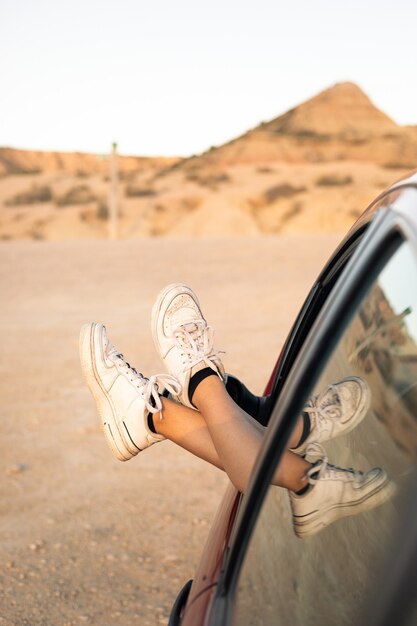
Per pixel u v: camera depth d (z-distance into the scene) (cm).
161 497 575
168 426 212
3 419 775
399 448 137
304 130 17638
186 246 2438
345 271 140
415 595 125
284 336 1146
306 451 162
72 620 412
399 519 133
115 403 217
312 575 151
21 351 1099
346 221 9819
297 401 132
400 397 137
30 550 496
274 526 169
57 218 9312
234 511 192
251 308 1396
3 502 574
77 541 507
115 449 219
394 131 15275
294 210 9969
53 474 627
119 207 9662
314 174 11162
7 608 427
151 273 1880
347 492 151
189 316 218
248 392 218
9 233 9025
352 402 157
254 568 158
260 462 142
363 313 154
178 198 9925
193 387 206
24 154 18838
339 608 140
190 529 520
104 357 219
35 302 1532
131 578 457
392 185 164
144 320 1305
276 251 2248
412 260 125
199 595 171
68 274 1898
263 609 158
